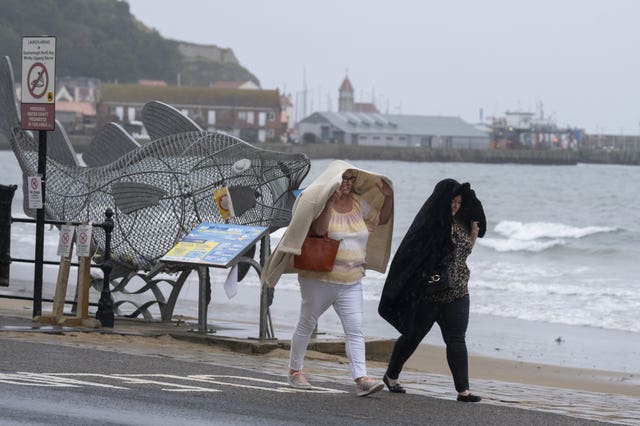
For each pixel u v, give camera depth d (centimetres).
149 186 1639
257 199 1614
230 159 1617
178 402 970
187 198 1634
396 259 1133
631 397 1533
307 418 936
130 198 1648
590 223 6594
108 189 1703
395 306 1148
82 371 1132
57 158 1780
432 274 1123
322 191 1084
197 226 1538
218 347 1515
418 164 19262
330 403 1037
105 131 1802
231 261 1434
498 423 980
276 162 1603
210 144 1633
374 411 1007
